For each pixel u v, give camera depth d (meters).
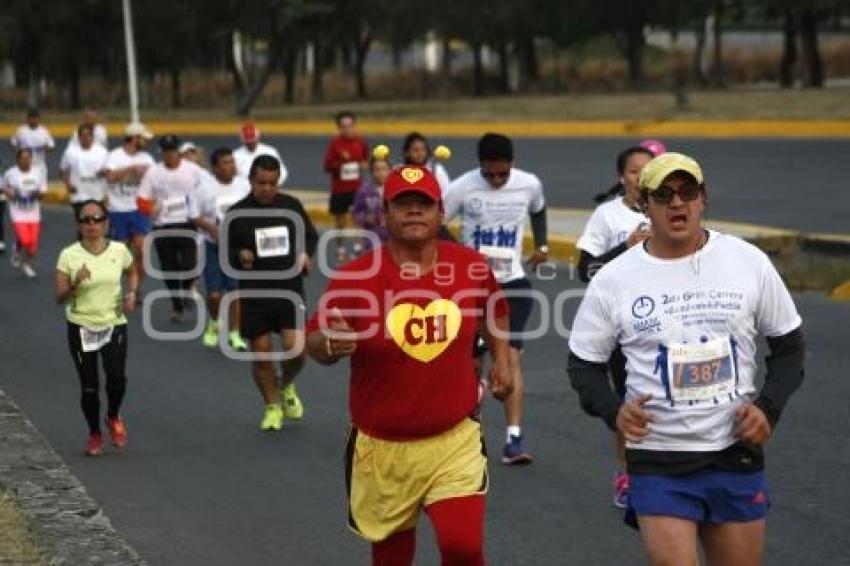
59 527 18.28
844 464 20.91
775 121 76.38
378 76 149.25
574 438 23.03
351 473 13.98
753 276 12.45
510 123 86.56
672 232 12.33
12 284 42.59
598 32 137.38
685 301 12.38
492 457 21.94
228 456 22.48
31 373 29.61
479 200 22.86
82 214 22.52
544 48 193.38
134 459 22.36
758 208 50.75
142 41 126.38
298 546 17.88
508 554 17.28
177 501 19.97
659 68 152.88
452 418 13.59
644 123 80.31
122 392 22.88
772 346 12.65
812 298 35.53
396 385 13.51
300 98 137.12
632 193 19.20
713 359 12.33
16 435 23.81
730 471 12.33
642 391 12.46
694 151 70.06
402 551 14.15
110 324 22.61
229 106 128.88
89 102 136.25
